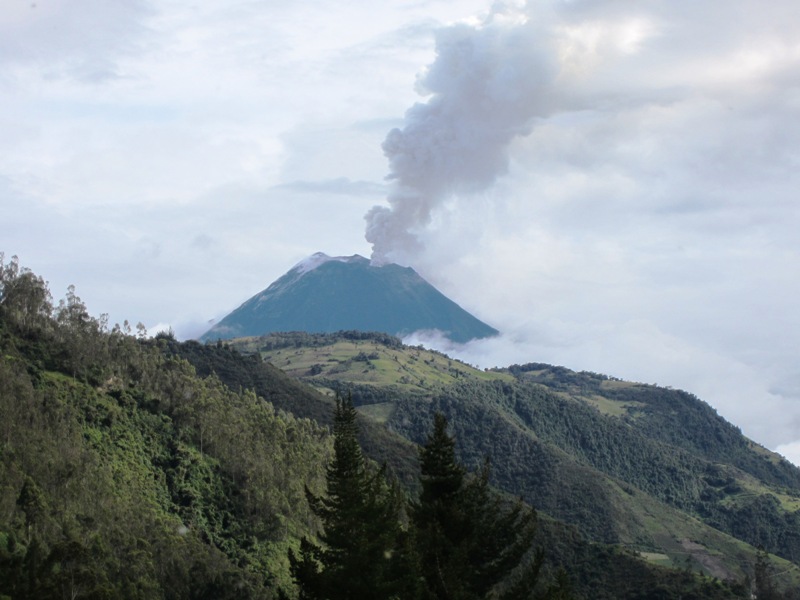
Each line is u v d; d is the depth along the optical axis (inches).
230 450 6245.1
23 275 6264.8
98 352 6314.0
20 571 3361.2
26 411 4987.7
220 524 5590.6
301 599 2038.6
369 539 2032.5
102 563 3956.7
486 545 2301.9
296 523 6087.6
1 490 4050.2
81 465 4842.5
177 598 4473.4
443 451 2337.6
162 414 6195.9
